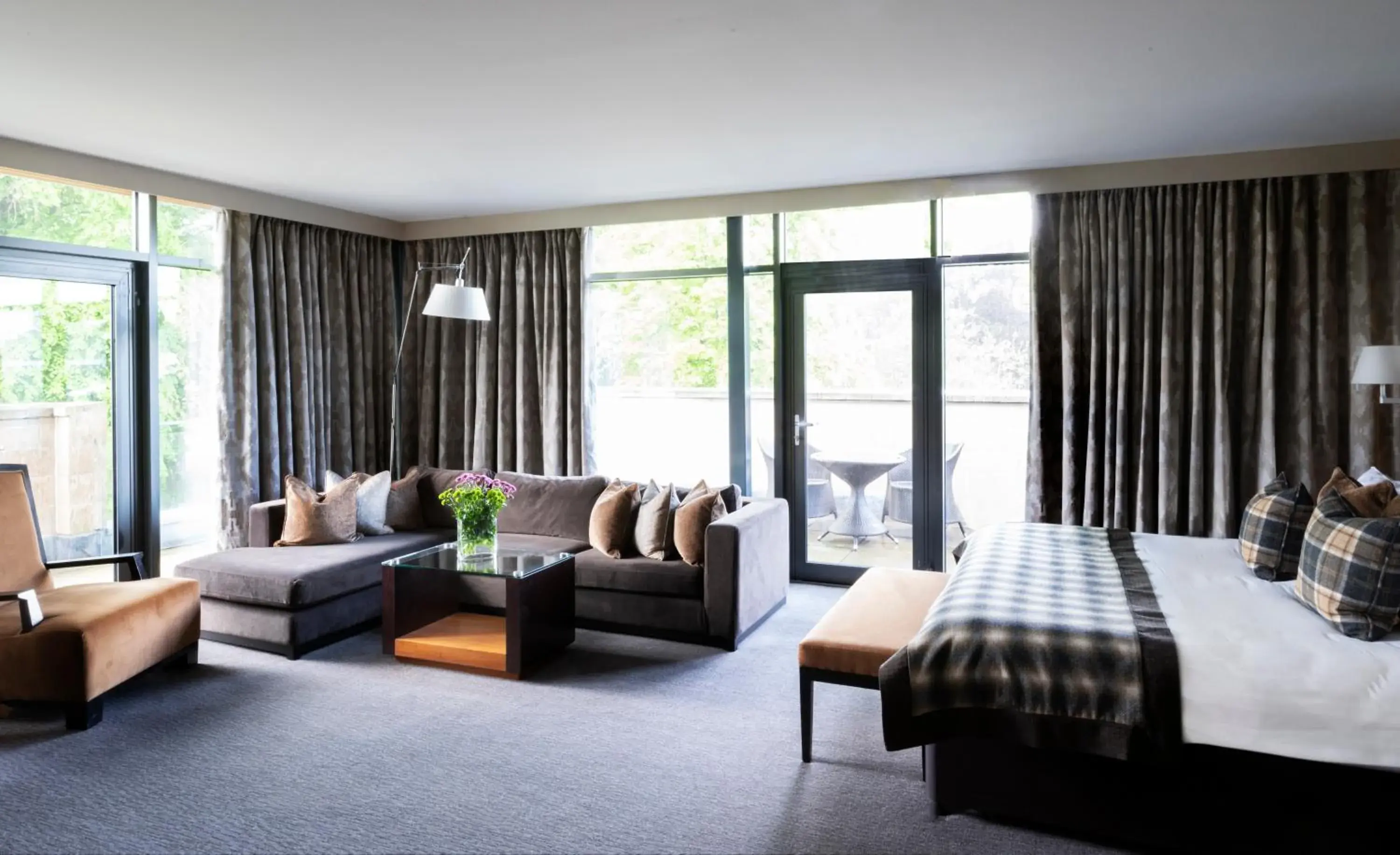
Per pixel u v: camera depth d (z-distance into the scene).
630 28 2.82
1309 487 4.36
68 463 4.61
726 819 2.65
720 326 5.68
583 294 5.81
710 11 2.70
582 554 4.68
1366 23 2.81
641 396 5.90
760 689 3.77
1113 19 2.78
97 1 2.60
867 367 5.41
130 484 4.86
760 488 5.73
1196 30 2.87
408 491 5.43
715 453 5.75
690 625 4.33
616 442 5.98
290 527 4.79
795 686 3.81
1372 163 4.21
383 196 5.43
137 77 3.27
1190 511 4.53
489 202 5.62
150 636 3.66
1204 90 3.47
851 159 4.58
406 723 3.40
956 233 5.13
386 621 4.13
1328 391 4.32
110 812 2.70
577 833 2.57
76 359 4.62
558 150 4.37
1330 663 2.29
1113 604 2.75
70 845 2.52
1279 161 4.35
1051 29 2.86
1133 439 4.68
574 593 4.41
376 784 2.89
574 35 2.88
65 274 4.50
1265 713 2.24
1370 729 2.17
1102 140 4.21
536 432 5.97
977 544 3.72
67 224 4.50
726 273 5.61
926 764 2.77
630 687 3.80
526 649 3.91
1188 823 2.37
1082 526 4.21
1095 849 2.48
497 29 2.83
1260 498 3.34
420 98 3.54
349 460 5.92
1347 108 3.71
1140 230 4.63
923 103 3.63
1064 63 3.17
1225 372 4.45
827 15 2.74
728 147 4.33
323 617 4.28
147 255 4.83
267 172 4.79
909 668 2.58
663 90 3.45
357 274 6.02
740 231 5.55
